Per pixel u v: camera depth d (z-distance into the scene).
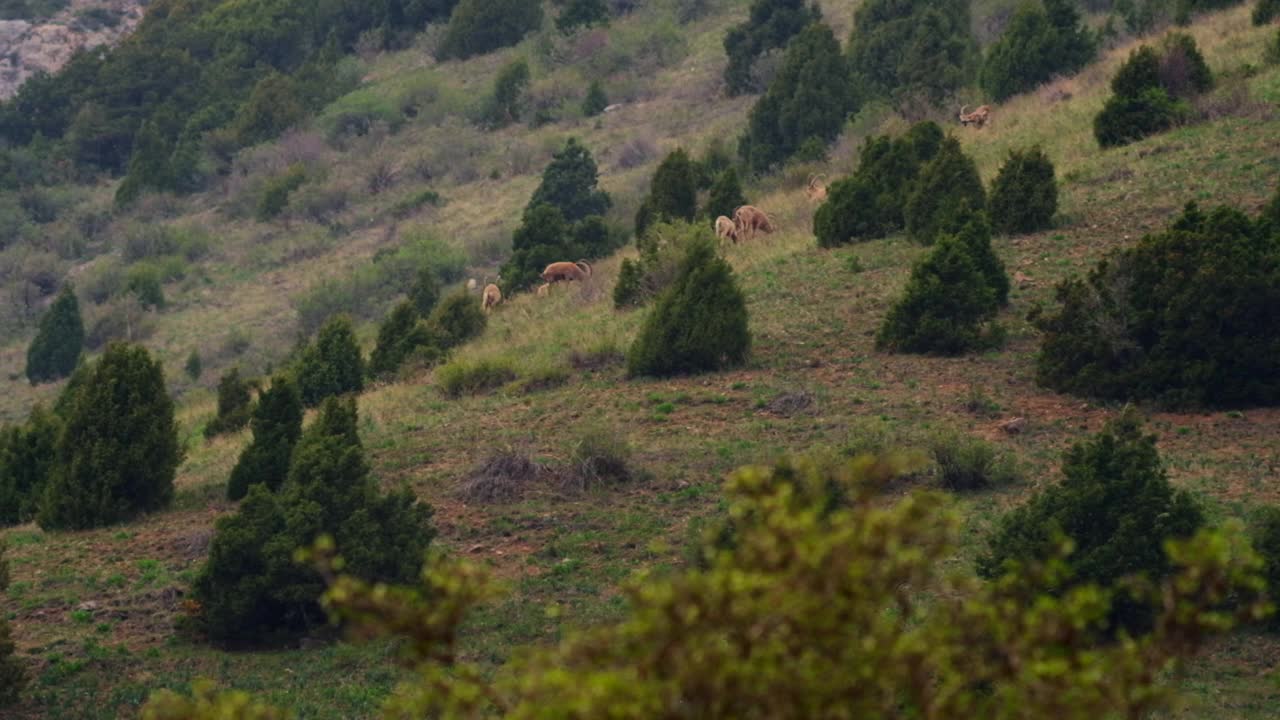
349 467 56.81
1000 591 14.71
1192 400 70.62
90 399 73.94
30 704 47.88
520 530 63.78
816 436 72.44
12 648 47.34
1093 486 47.91
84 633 55.56
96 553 66.69
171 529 70.31
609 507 65.69
